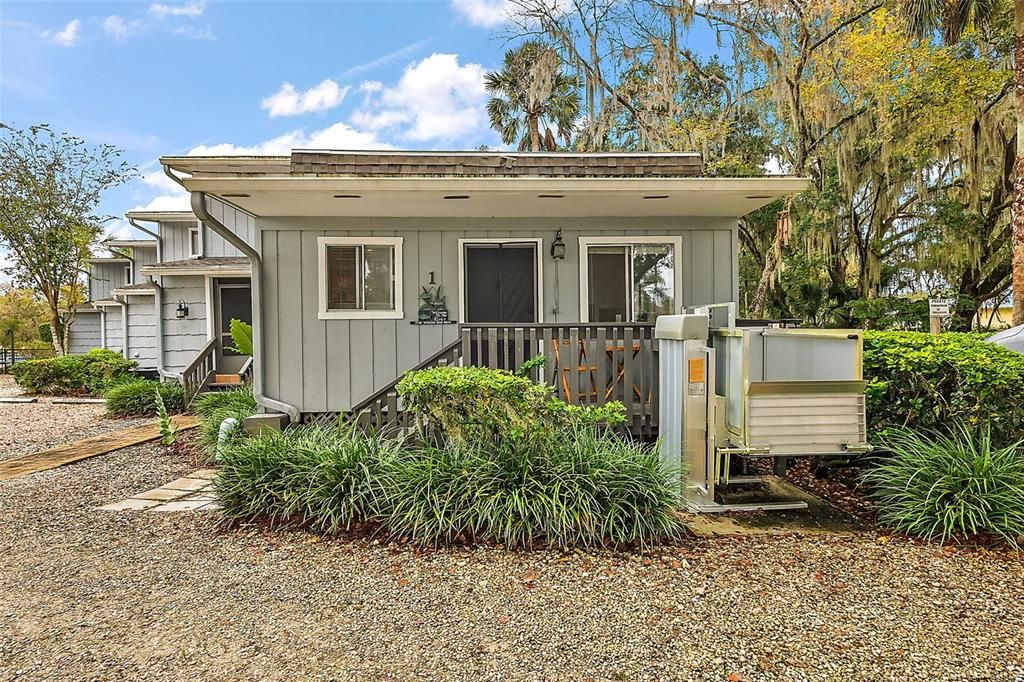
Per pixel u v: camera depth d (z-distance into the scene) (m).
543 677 2.21
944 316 6.78
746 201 5.98
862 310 11.55
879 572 3.13
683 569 3.17
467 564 3.26
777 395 3.98
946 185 12.70
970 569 3.15
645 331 5.53
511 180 5.32
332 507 3.83
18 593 2.97
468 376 4.10
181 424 8.41
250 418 6.05
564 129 18.75
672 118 12.48
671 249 6.75
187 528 3.95
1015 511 3.47
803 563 3.25
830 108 11.77
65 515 4.27
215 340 10.92
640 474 3.69
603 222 6.71
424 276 6.61
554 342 5.46
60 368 12.95
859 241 12.55
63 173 16.20
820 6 11.32
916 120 10.84
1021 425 4.23
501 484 3.72
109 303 15.92
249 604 2.83
